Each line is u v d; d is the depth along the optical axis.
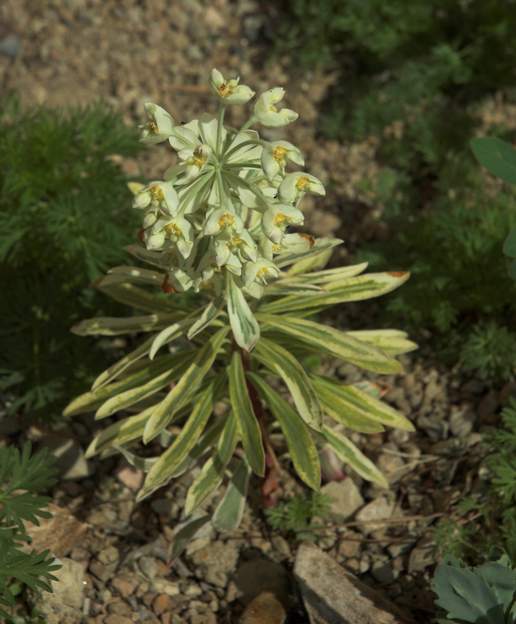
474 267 1.33
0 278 1.31
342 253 1.45
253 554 1.20
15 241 1.31
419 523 1.21
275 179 1.02
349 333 1.17
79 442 1.27
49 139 1.34
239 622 1.13
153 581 1.17
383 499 1.22
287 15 1.71
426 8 1.61
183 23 1.71
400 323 1.37
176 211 0.99
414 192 1.49
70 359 1.27
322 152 1.55
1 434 1.27
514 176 1.09
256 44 1.69
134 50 1.66
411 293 1.33
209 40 1.70
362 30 1.61
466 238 1.33
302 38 1.67
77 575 1.15
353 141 1.56
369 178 1.52
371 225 1.47
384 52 1.61
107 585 1.17
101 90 1.61
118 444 1.12
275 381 1.33
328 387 1.13
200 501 1.09
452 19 1.63
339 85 1.63
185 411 1.18
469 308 1.34
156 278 1.14
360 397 1.13
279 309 1.14
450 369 1.33
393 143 1.54
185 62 1.66
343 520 1.21
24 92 1.58
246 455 1.07
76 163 1.35
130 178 1.36
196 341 1.24
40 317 1.28
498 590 1.06
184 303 1.31
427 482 1.24
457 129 1.52
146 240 1.01
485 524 1.19
